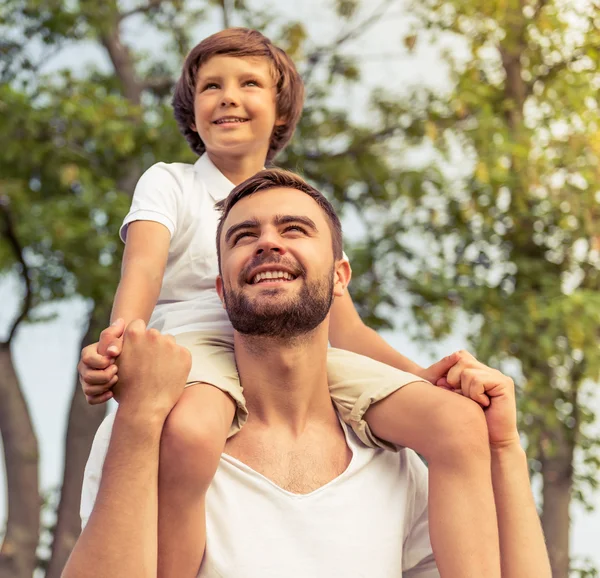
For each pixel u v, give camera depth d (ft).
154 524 5.26
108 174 31.40
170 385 5.40
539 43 27.25
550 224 28.68
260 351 5.97
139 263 6.88
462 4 26.27
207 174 7.51
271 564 5.59
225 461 5.82
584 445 26.32
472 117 29.66
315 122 32.27
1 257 29.76
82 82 29.76
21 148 29.27
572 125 26.84
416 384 6.20
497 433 6.24
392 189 31.55
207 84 7.84
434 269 29.19
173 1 32.63
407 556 6.32
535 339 26.43
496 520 5.81
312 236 6.03
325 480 5.98
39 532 30.63
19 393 30.91
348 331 7.82
